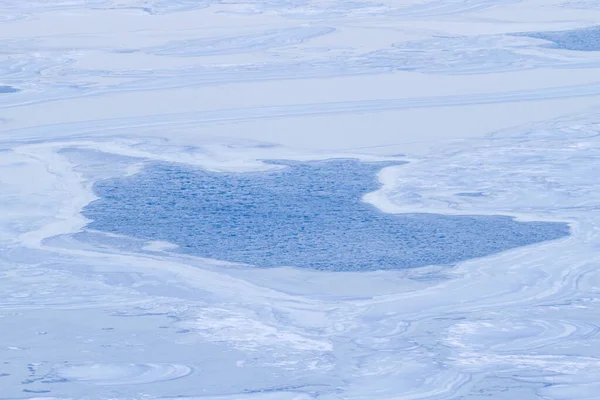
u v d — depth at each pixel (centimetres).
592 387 776
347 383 788
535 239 1130
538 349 845
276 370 813
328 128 1741
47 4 3741
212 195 1329
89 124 1814
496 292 977
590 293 973
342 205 1272
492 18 3130
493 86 2102
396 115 1838
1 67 2470
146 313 941
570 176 1396
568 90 2038
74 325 914
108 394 774
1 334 895
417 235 1148
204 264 1068
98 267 1066
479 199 1291
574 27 2864
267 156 1547
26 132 1758
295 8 3478
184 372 812
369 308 942
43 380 801
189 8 3553
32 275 1046
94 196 1337
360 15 3297
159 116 1872
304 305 952
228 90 2116
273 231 1169
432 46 2631
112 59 2548
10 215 1255
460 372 803
